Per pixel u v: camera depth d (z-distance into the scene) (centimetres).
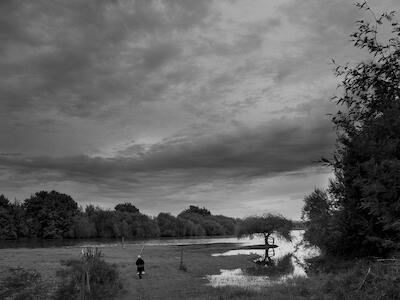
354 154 1156
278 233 9012
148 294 2545
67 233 14162
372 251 2098
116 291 2306
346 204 2064
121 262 4594
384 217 922
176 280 3278
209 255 6631
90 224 14538
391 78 843
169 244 10638
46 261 3809
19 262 3650
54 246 8769
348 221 2078
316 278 2414
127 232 15225
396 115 812
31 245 9294
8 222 13100
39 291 2116
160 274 3644
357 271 1694
